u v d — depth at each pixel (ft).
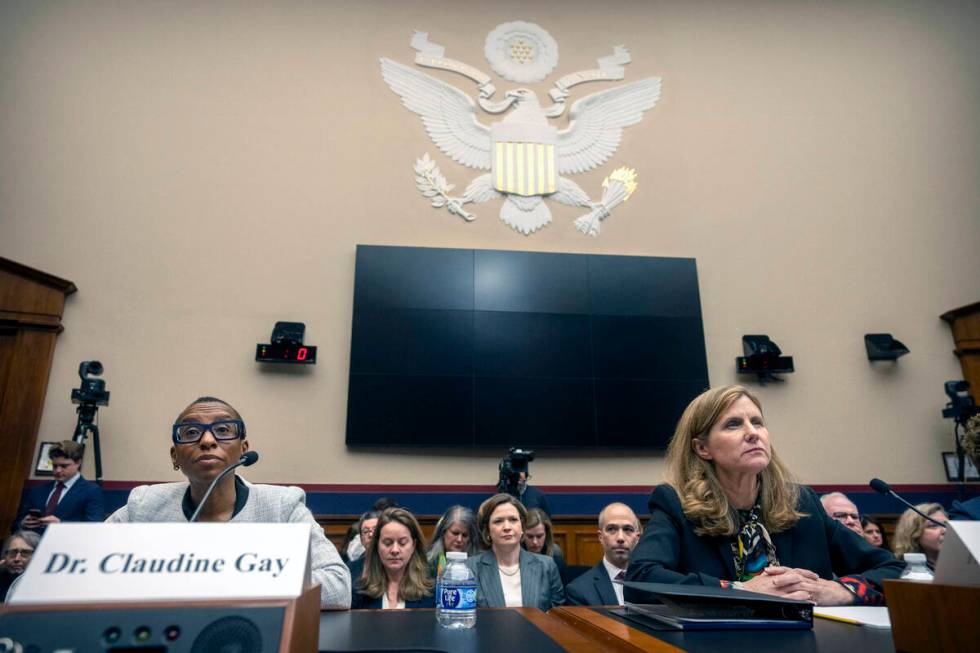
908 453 16.62
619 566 9.34
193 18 18.08
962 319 17.53
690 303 17.04
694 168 18.48
